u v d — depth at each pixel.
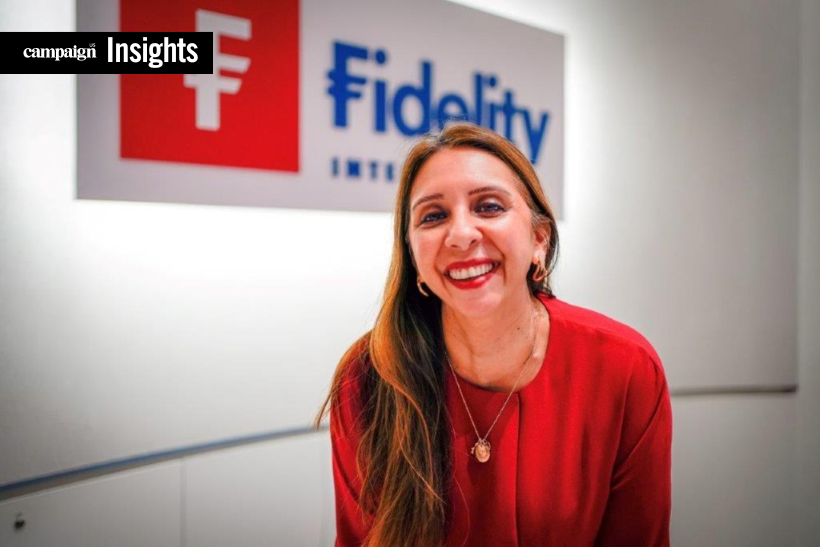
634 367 1.59
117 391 2.23
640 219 3.41
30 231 2.04
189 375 2.38
